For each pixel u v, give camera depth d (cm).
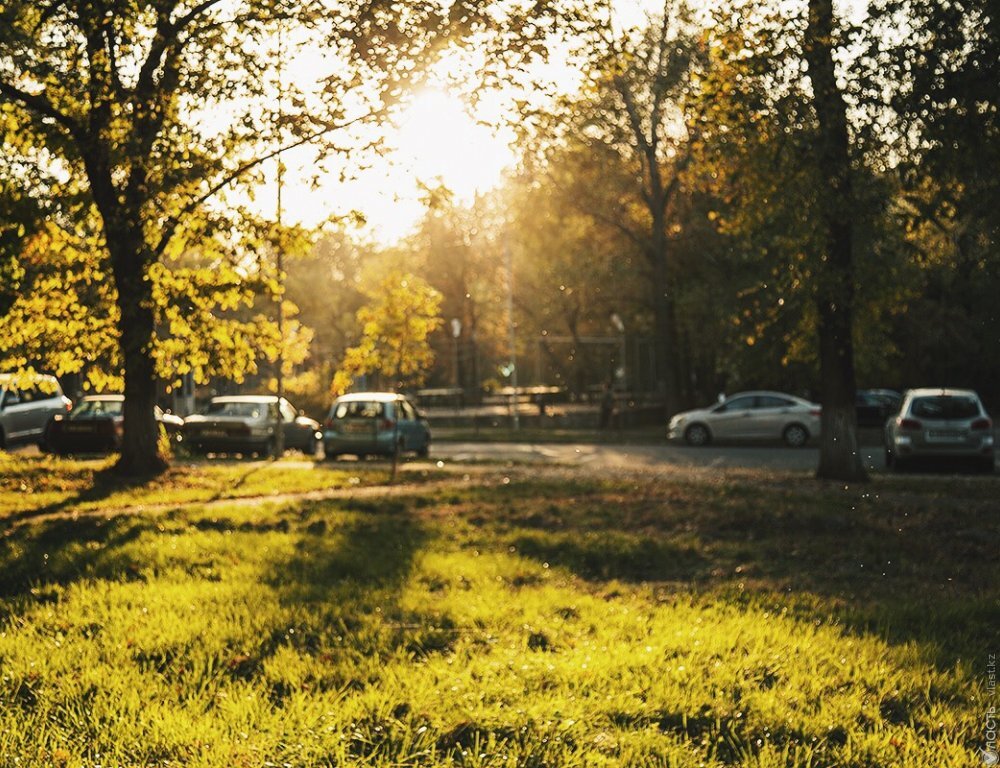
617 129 3688
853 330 1991
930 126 1490
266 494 1853
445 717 574
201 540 1252
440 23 1434
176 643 747
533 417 4812
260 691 631
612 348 5588
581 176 3988
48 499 1730
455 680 634
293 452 3422
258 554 1171
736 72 1694
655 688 622
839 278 1803
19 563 1116
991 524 1327
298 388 4750
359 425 2877
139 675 667
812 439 3500
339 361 4875
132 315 1866
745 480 1961
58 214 1794
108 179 1908
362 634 761
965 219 1638
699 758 511
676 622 817
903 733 549
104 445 2888
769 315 2050
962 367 4691
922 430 2394
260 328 2075
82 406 3008
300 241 1905
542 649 742
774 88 1681
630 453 3247
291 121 1571
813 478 1980
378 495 1800
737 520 1377
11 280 1850
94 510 1608
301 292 7694
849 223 1805
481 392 5738
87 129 1722
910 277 2139
